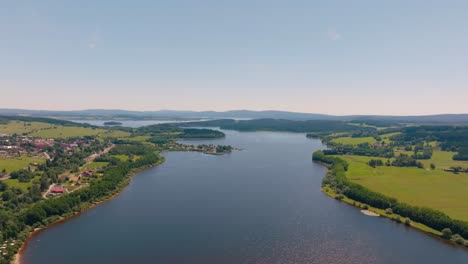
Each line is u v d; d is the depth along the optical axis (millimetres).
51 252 194875
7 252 189500
